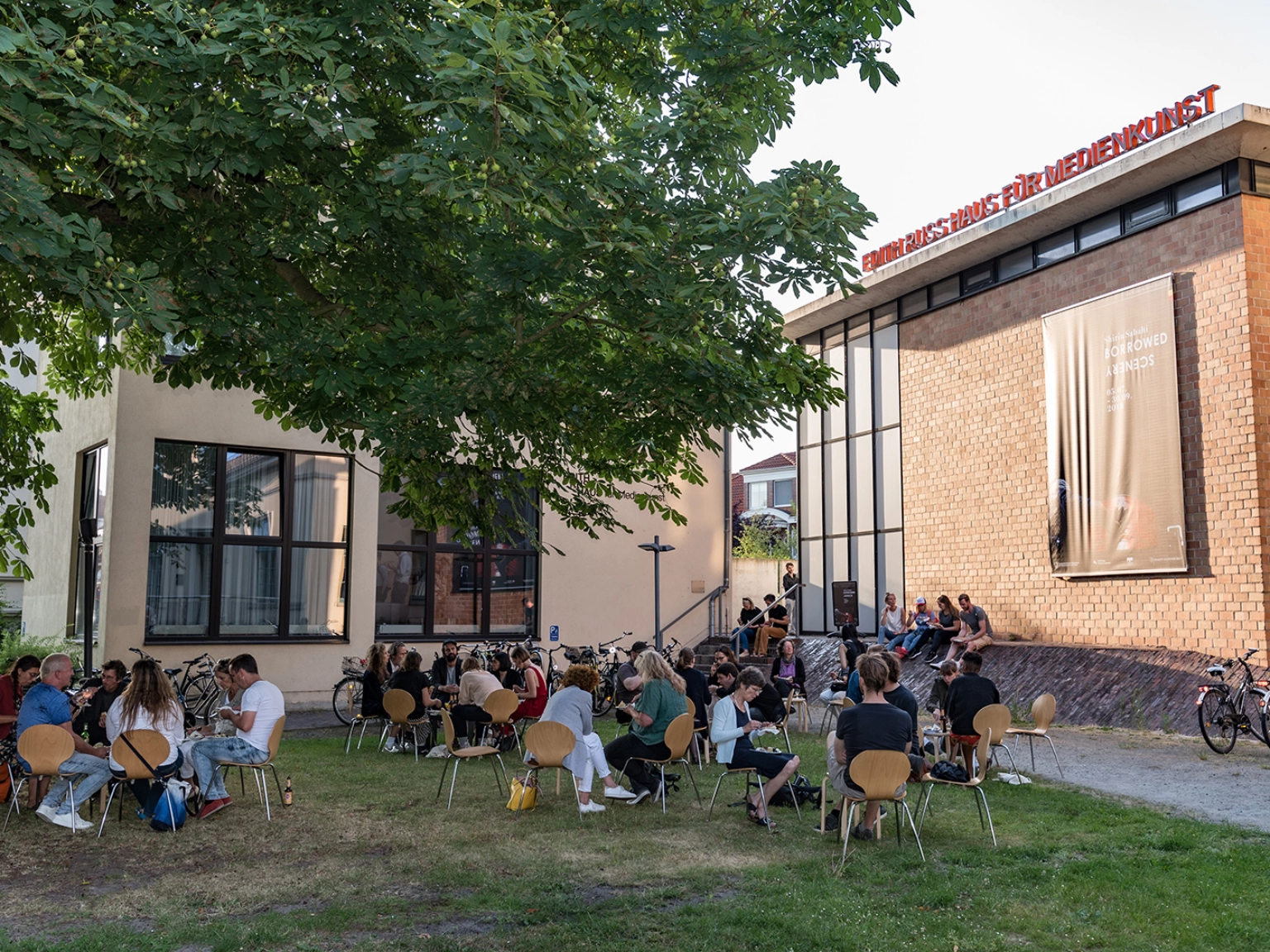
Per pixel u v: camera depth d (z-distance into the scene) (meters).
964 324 18.86
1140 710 13.49
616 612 20.64
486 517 10.38
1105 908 5.50
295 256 7.12
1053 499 16.59
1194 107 14.38
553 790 9.37
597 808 8.28
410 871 6.46
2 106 5.10
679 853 6.88
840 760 7.00
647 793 8.68
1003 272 18.06
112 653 15.20
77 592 17.28
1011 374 17.72
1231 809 8.31
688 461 10.56
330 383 6.93
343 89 5.98
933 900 5.69
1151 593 14.90
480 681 11.23
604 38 7.75
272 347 6.94
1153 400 14.88
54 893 6.00
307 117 5.84
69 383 11.50
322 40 6.14
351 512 17.56
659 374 7.94
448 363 7.41
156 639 15.74
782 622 19.45
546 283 6.98
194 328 6.98
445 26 6.07
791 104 8.16
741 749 7.92
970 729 9.12
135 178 6.10
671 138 7.23
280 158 6.77
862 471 21.69
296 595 17.03
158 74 5.98
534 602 19.86
